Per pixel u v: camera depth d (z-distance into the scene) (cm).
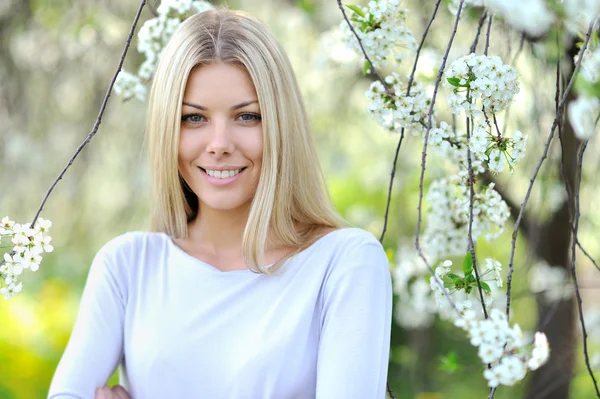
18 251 162
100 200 466
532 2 167
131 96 234
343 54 304
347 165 494
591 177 301
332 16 376
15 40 381
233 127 183
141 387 188
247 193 188
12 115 395
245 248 185
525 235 334
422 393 359
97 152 414
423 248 252
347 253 182
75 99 408
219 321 185
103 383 190
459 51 257
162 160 189
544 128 268
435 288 175
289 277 185
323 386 171
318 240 188
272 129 183
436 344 420
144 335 190
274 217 188
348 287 177
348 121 427
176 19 224
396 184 409
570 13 169
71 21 357
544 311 329
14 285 163
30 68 393
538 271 331
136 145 412
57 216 467
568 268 328
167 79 184
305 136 192
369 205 528
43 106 400
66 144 415
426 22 295
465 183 200
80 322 195
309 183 194
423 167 160
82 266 511
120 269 199
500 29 239
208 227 200
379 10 195
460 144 191
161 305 192
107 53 364
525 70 282
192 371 183
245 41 182
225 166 183
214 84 180
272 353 178
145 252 201
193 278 192
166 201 199
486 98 172
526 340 324
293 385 177
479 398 403
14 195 429
